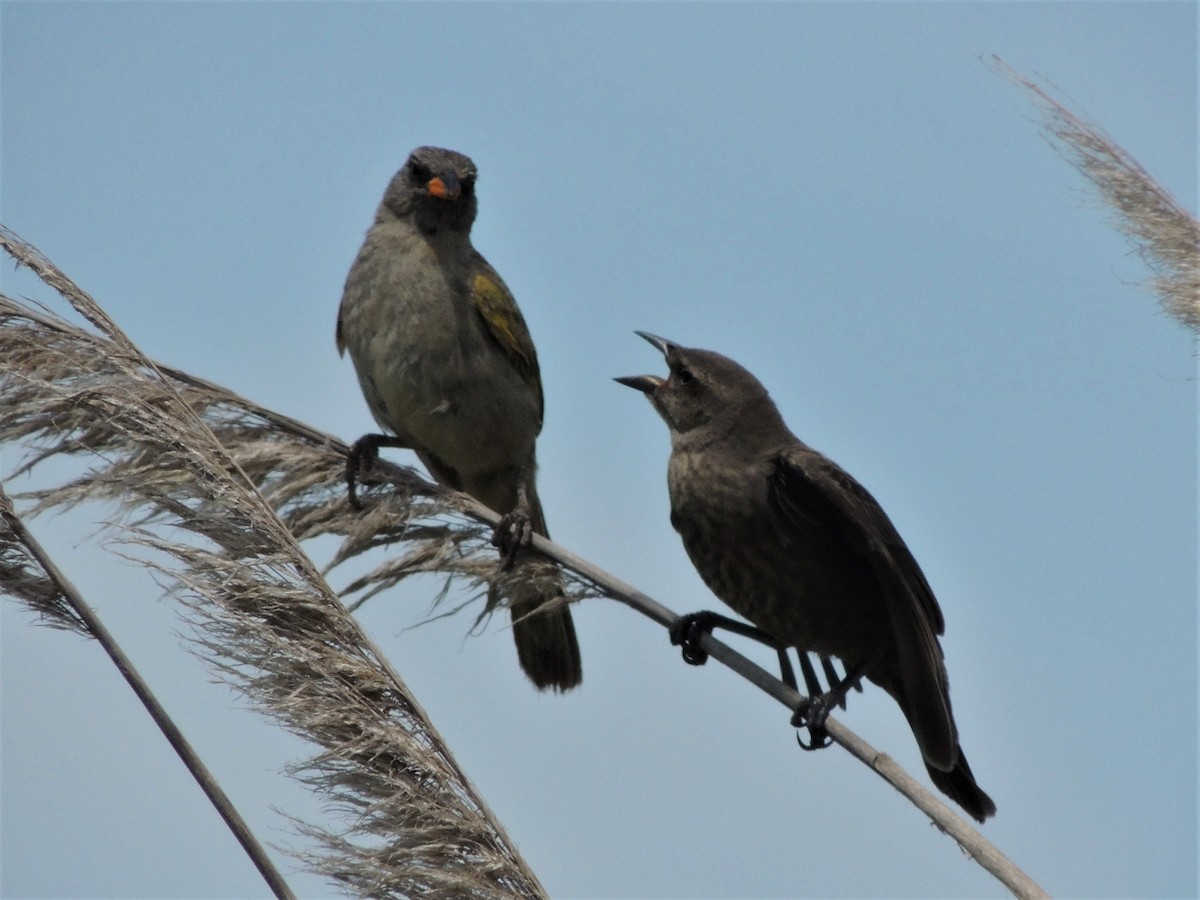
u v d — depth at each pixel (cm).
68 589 707
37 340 826
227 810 670
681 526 954
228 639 700
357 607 892
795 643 931
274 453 923
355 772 681
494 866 669
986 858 648
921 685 802
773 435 943
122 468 793
